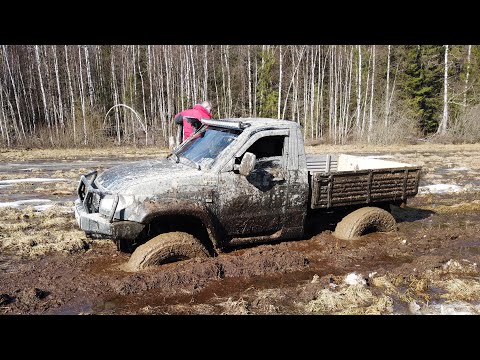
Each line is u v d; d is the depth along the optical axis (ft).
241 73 123.03
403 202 22.58
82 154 70.13
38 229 23.29
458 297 15.52
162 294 15.01
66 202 29.48
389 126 105.50
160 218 15.99
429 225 25.76
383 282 16.33
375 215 21.43
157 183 16.21
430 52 122.72
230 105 114.32
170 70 113.91
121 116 113.19
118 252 19.16
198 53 117.60
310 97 125.90
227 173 17.25
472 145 96.02
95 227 15.78
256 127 18.07
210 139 19.20
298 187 18.72
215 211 17.08
